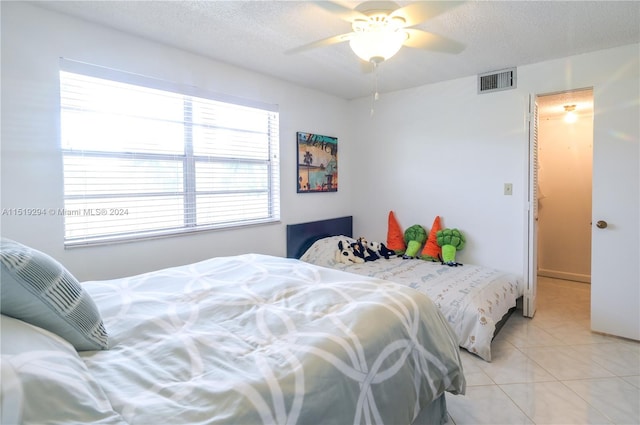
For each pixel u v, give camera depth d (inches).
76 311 41.9
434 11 64.9
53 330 40.0
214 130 116.0
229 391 34.4
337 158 163.2
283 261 85.6
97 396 32.8
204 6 79.7
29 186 79.0
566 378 83.0
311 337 45.5
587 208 165.3
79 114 86.9
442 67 123.0
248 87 123.3
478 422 67.8
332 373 40.4
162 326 50.0
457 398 75.5
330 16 84.4
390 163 157.9
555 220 173.6
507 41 99.7
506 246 129.1
